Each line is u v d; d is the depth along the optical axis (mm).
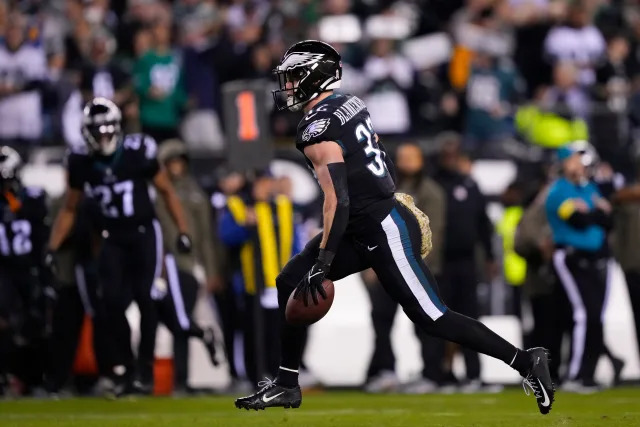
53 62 46000
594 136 44656
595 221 34781
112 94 42562
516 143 43875
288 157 39844
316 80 20281
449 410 27719
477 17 47719
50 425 23891
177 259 34531
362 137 19828
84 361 36781
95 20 48688
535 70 51781
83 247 33875
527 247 36312
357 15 50344
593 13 54188
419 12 54062
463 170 38031
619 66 51562
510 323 39719
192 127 44938
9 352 34906
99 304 33656
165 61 43500
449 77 49188
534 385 20078
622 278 40531
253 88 34375
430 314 19906
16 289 34875
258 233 36125
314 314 19797
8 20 44812
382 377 37625
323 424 22938
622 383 40219
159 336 37344
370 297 37812
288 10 48375
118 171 30516
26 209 34656
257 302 35281
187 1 49938
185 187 36188
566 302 35375
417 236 20016
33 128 43750
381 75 45688
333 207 19297
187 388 35312
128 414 27281
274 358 36875
